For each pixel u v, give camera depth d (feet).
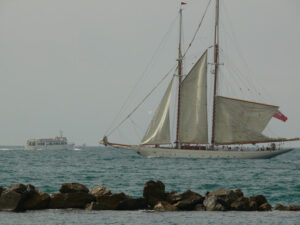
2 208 427.74
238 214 435.94
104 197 450.30
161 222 395.55
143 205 456.86
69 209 438.81
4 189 444.96
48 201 442.91
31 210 430.61
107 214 422.41
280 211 457.68
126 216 415.85
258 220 411.54
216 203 452.76
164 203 453.58
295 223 402.11
